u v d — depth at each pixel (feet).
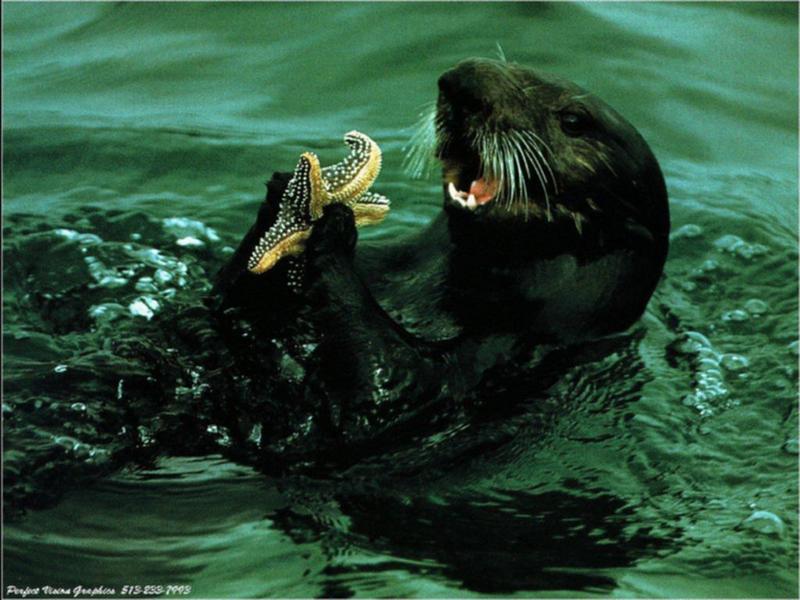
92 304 43.55
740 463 37.42
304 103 60.80
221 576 31.32
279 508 34.04
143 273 46.14
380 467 35.94
